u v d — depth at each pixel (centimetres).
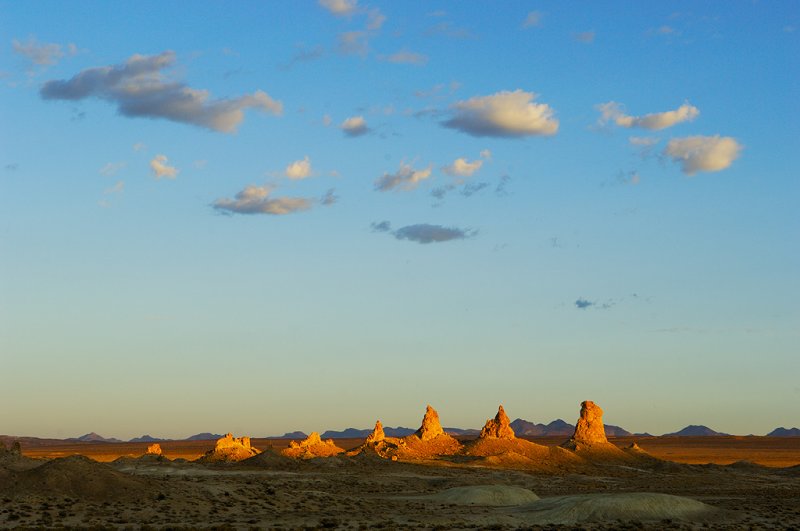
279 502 13412
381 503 14375
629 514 12625
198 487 13450
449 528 11262
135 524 10519
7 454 13388
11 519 10188
